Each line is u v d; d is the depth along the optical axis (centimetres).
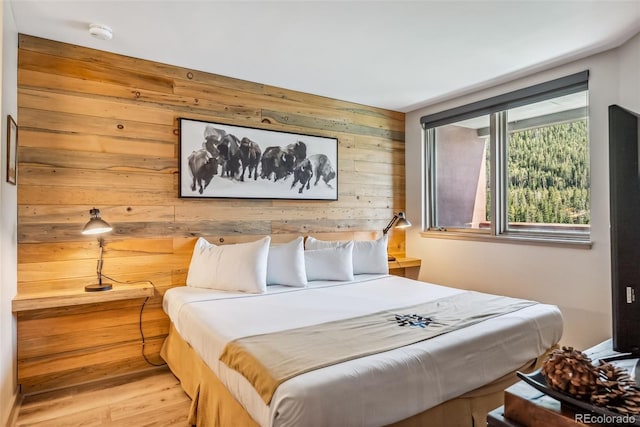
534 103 309
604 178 264
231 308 224
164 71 284
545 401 103
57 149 246
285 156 337
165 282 283
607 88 262
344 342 166
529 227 322
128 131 270
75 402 227
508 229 338
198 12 212
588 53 267
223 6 206
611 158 119
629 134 115
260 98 327
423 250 404
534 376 111
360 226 389
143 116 275
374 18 219
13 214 219
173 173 287
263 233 327
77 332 252
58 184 246
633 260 117
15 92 224
